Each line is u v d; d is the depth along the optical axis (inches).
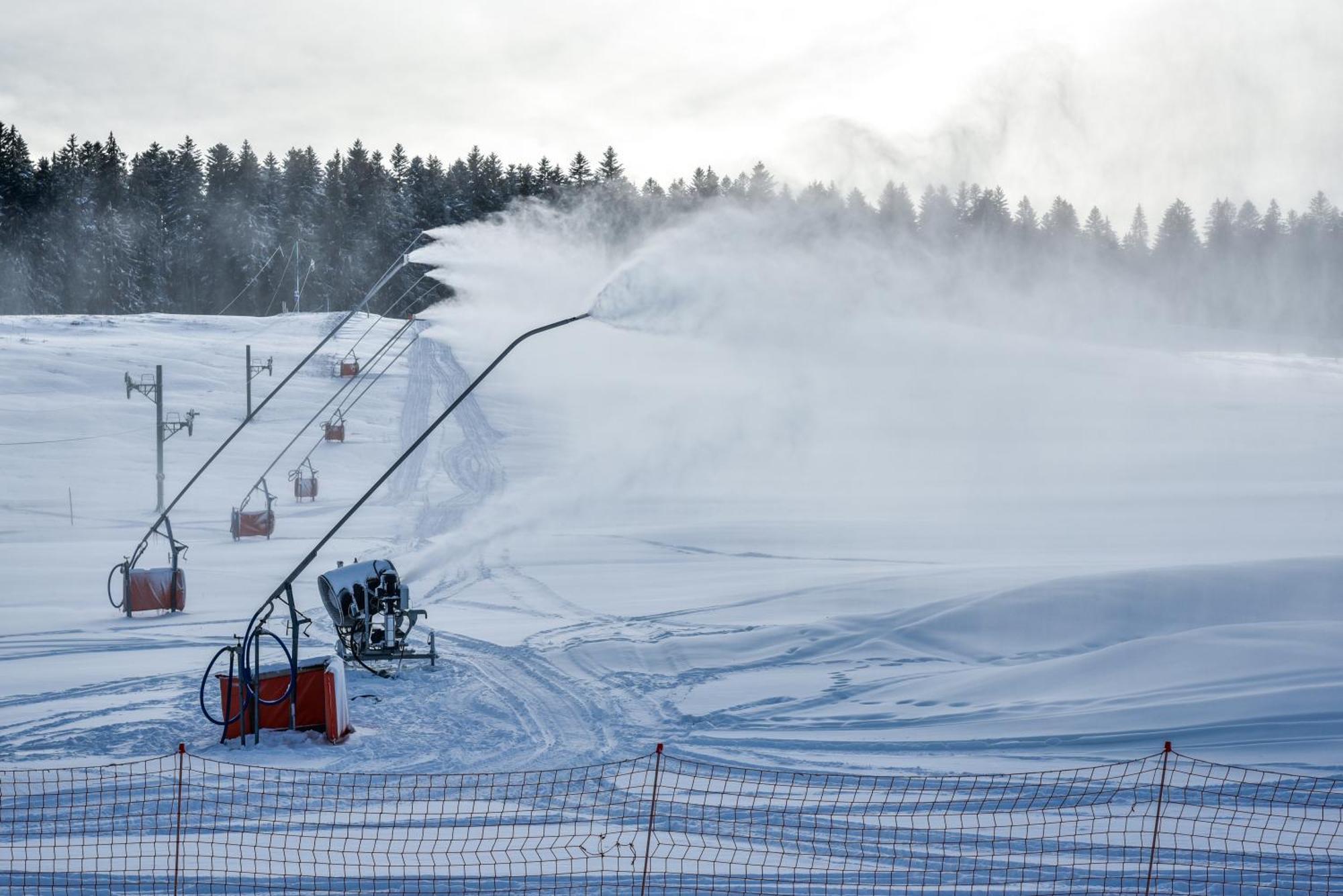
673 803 423.8
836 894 331.3
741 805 419.8
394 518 1707.7
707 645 750.5
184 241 5398.6
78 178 5447.8
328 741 545.3
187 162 5580.7
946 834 382.6
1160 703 533.0
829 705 595.8
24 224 5098.4
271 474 2181.3
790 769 471.5
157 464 2006.6
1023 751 490.0
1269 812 396.8
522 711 605.6
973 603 783.1
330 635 877.2
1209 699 529.3
